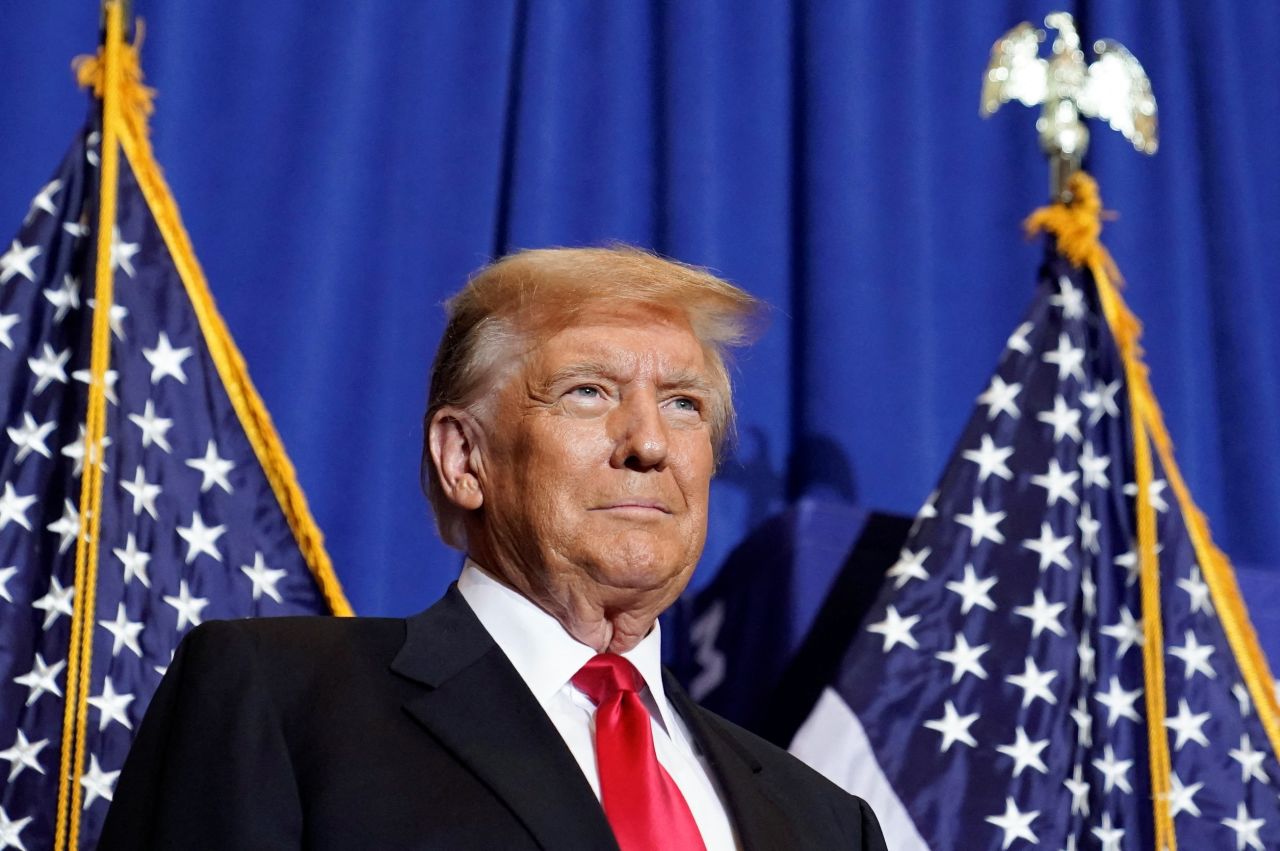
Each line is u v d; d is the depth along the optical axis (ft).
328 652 9.78
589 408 10.61
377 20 21.12
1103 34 23.65
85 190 16.58
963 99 23.32
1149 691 16.87
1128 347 18.58
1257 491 22.45
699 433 10.76
